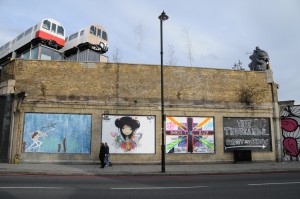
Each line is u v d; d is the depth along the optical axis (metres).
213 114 21.52
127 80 21.00
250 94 22.20
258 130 22.00
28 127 19.53
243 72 22.70
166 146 20.52
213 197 8.77
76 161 19.45
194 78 21.81
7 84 19.89
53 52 30.03
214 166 19.12
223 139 21.33
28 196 8.52
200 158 20.75
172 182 12.34
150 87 21.12
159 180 13.15
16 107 19.64
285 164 20.22
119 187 10.66
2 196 8.45
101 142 19.89
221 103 21.78
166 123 20.81
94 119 20.16
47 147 19.47
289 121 23.06
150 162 20.08
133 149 20.16
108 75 20.88
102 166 17.58
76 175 15.09
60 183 11.44
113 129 20.20
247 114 22.02
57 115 19.92
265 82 22.89
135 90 20.92
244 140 21.66
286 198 8.63
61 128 19.80
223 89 22.06
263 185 11.19
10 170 15.22
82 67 20.75
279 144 22.02
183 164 20.36
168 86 21.33
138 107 20.70
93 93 20.48
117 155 19.92
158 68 21.50
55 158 19.38
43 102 19.89
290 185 11.13
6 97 20.09
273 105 22.55
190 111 21.23
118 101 20.58
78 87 20.44
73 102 20.14
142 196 8.86
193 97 21.48
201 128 21.19
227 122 21.72
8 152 19.12
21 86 20.03
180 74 21.70
